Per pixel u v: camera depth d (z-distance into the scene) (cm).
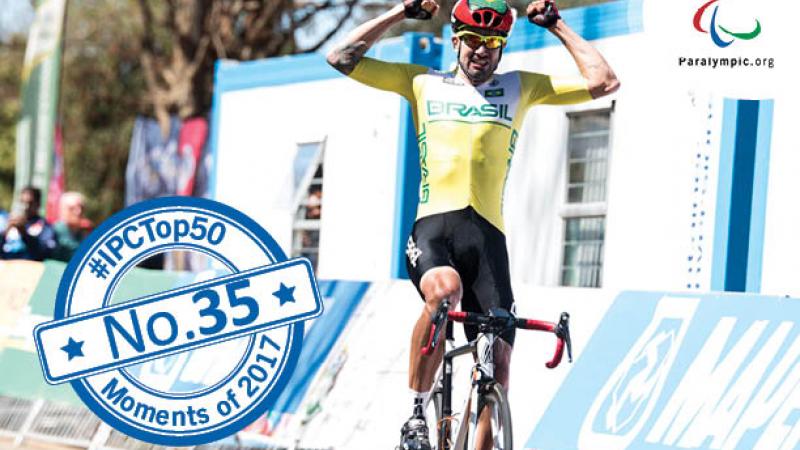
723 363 859
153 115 4194
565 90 847
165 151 2852
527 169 1389
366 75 855
